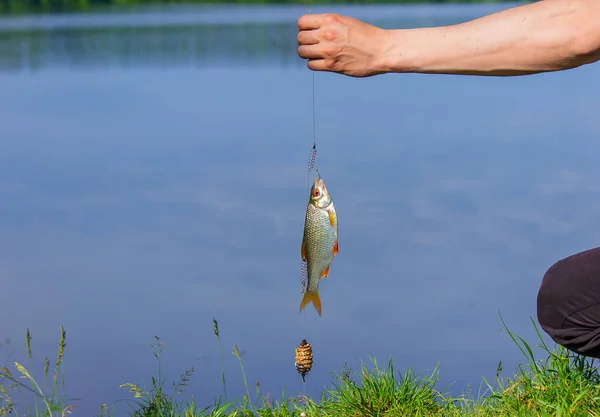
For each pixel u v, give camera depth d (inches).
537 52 84.0
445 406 120.9
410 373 126.3
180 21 1178.6
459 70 86.0
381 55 86.5
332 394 125.0
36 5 1444.4
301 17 87.3
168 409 123.6
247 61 709.9
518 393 117.3
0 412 117.8
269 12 1432.1
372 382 123.9
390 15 1103.6
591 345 93.6
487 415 115.9
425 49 86.0
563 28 83.4
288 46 819.4
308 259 108.2
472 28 85.4
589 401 111.2
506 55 84.6
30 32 993.5
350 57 86.7
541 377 117.5
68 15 1376.7
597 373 116.3
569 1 83.5
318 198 105.6
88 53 776.3
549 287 94.4
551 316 94.9
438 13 1152.8
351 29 86.4
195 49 802.8
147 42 869.2
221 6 1755.7
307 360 115.0
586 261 92.5
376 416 119.7
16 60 724.7
